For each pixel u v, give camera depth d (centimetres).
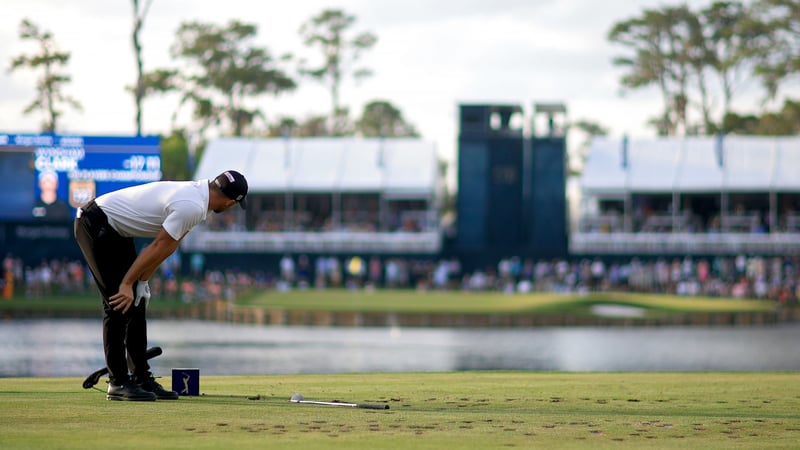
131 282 3234
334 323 14938
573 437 2661
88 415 2941
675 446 2542
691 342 12444
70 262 19612
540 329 14775
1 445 2425
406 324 14962
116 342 3306
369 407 3195
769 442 2616
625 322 15188
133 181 13250
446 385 4100
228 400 3375
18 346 10681
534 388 3975
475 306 16138
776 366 9412
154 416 2939
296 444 2489
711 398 3641
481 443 2542
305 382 4238
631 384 4222
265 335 13050
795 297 19162
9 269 17975
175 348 10862
